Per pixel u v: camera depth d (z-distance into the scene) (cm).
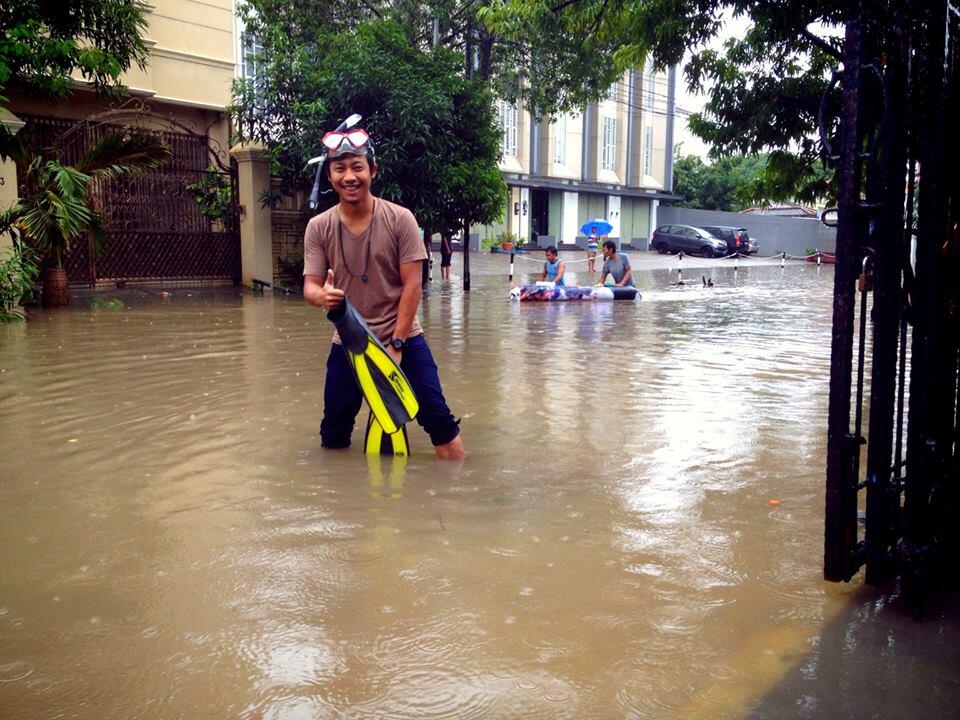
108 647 285
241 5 2175
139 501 433
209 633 295
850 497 324
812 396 730
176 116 2147
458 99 1897
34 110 1852
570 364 895
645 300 1831
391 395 508
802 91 1134
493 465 507
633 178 5544
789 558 363
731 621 305
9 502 430
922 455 326
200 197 1855
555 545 376
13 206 1284
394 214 510
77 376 788
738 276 2980
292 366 851
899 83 315
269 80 1852
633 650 284
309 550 368
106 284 1717
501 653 282
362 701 254
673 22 1118
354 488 457
